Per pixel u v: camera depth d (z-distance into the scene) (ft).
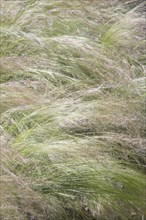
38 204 10.25
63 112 11.99
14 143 11.27
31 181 10.35
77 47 14.65
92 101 12.34
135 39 16.67
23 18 16.12
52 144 11.05
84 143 11.19
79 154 10.84
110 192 10.45
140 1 19.39
